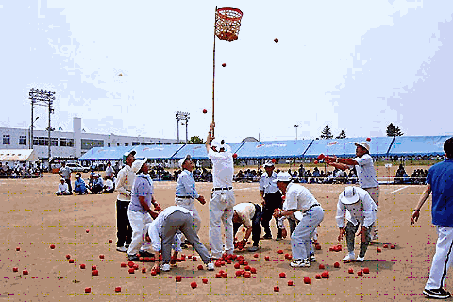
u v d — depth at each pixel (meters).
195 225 7.94
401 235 9.60
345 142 33.00
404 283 5.93
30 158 53.22
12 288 5.92
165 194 23.39
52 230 11.22
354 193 7.04
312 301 5.18
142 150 43.50
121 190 8.48
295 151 34.19
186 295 5.50
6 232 10.91
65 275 6.65
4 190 27.48
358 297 5.31
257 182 34.78
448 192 5.21
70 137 85.94
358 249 8.34
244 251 8.53
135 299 5.36
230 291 5.66
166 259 6.88
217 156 7.65
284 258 7.80
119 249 8.57
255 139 46.00
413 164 58.53
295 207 7.12
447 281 5.89
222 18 8.44
